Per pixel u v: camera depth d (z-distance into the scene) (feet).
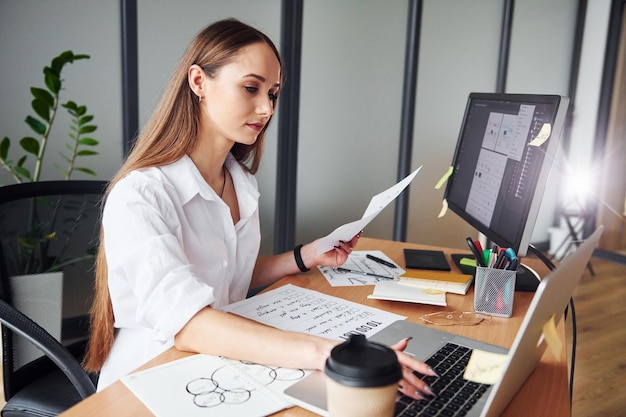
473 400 2.53
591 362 8.94
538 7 13.53
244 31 3.70
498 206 4.24
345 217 11.30
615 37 14.14
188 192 3.80
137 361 3.67
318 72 10.32
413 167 11.97
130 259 3.25
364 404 2.06
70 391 3.94
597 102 14.60
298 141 10.36
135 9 8.14
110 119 8.32
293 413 2.49
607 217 14.69
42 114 6.92
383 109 11.32
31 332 3.52
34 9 7.50
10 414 3.89
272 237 10.44
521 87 13.80
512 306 3.77
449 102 12.30
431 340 3.18
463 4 12.02
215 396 2.59
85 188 4.50
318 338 2.91
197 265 3.89
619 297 11.96
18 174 7.70
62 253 4.28
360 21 10.62
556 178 15.35
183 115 3.80
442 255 5.03
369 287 4.20
